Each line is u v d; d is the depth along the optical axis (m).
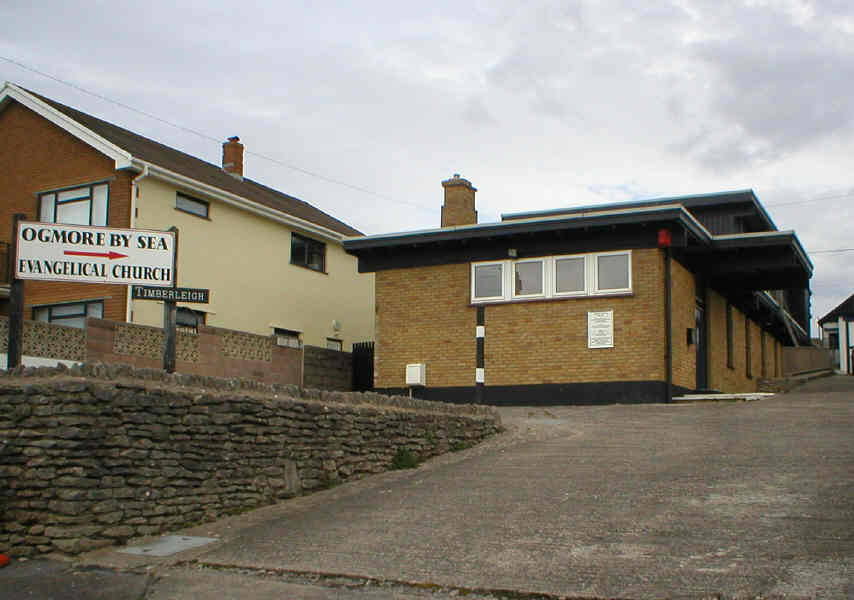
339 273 30.23
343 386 25.50
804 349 36.94
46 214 23.42
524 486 10.66
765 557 7.31
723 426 14.58
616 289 19.98
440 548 8.34
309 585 7.60
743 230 26.02
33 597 7.53
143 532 9.24
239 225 25.84
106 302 21.88
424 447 13.34
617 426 15.20
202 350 20.38
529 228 20.53
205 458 10.04
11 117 24.36
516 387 20.67
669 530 8.34
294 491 11.09
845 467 10.55
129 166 21.91
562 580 7.19
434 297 22.06
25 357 16.48
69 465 8.76
